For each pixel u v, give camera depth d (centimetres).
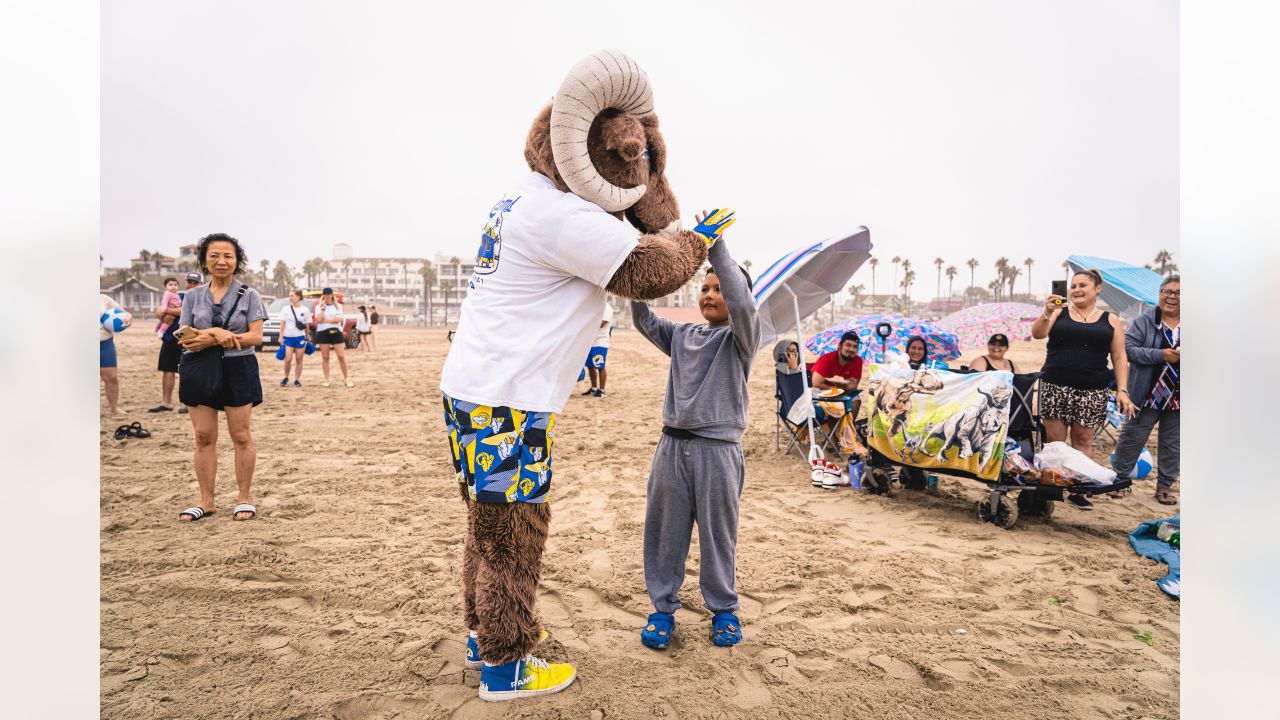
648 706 267
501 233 248
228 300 487
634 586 384
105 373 873
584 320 254
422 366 1784
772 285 619
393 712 261
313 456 707
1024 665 304
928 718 263
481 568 257
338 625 332
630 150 236
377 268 14888
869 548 457
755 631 333
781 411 748
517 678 267
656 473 316
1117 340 557
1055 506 568
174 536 454
